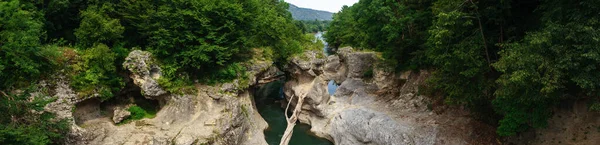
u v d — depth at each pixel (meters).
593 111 19.92
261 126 32.12
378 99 35.94
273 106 41.38
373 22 37.16
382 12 34.34
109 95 24.12
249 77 29.97
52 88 21.19
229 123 24.72
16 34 18.12
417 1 34.19
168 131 23.28
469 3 21.55
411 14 33.62
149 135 22.59
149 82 24.55
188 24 25.94
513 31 22.36
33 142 15.61
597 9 14.66
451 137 24.30
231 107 25.83
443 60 22.47
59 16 25.52
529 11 22.80
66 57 22.77
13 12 18.28
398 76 37.34
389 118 28.55
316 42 51.97
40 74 20.89
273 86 51.66
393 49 36.31
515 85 16.69
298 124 35.00
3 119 16.38
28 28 19.38
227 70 28.22
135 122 24.05
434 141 24.12
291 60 36.38
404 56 37.38
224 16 26.86
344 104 35.62
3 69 16.97
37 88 20.34
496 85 21.84
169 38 25.25
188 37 25.44
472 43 21.14
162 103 26.17
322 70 37.34
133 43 27.45
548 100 18.30
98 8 25.62
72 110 21.52
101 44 24.00
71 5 25.61
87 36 24.36
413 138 24.75
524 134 22.20
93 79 23.09
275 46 36.97
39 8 24.59
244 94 30.34
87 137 21.05
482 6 21.97
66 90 21.77
